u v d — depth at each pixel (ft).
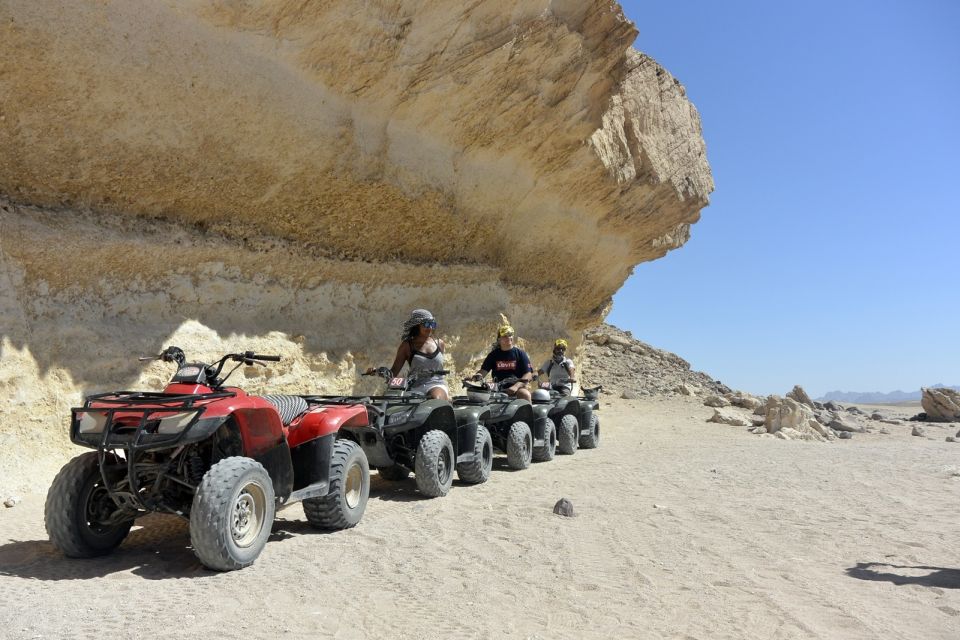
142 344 25.11
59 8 21.57
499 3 36.37
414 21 32.89
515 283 53.57
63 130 23.02
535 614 11.98
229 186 28.63
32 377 21.45
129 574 13.82
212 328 28.09
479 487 25.34
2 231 21.42
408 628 11.16
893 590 13.93
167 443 13.80
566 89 44.70
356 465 18.70
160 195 26.58
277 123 28.96
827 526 19.79
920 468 34.04
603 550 16.47
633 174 57.16
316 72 30.35
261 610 11.78
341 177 33.04
